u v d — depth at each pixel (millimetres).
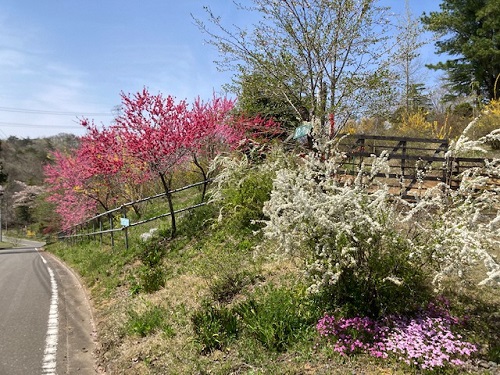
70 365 4660
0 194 45000
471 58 21781
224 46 7402
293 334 3859
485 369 3115
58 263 14586
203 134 10266
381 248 3846
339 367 3338
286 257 4160
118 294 7285
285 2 6840
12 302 7625
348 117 7523
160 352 4355
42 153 57344
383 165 4102
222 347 4066
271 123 9680
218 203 9164
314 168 4758
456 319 3713
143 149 9391
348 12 6801
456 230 3568
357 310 3938
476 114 16312
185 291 5984
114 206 18594
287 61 7008
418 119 15758
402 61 7281
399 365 3248
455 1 22266
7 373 4430
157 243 9445
